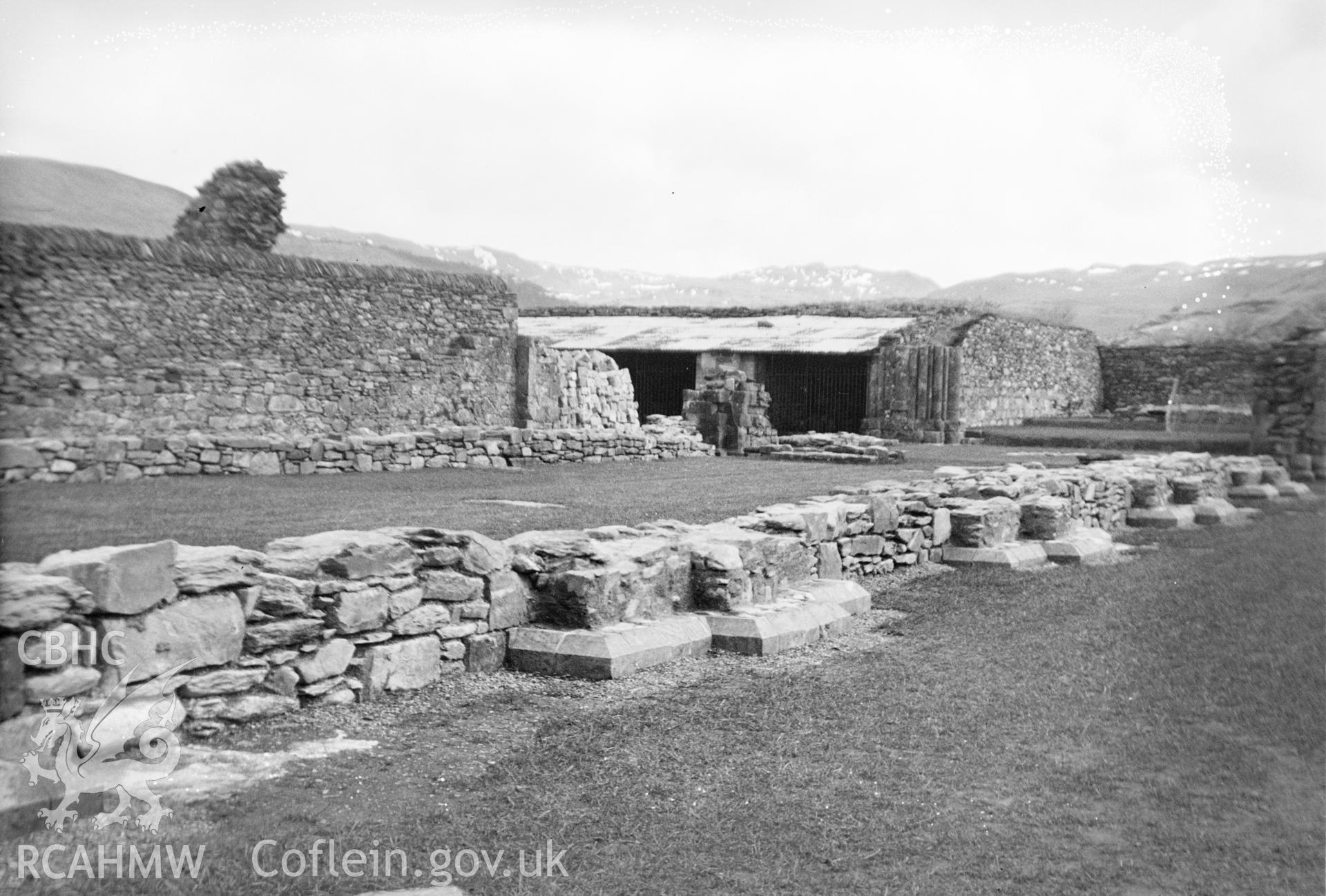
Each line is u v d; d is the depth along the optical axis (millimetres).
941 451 31484
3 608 3879
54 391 20141
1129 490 14664
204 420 22312
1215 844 4449
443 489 14914
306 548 5320
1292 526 11289
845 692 6293
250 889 3588
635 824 4383
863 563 9719
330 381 24406
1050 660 7168
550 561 6574
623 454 23547
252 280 23078
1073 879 4137
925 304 46344
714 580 7238
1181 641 7594
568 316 48312
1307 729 5730
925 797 4840
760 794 4758
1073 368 49875
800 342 39156
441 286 26141
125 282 21047
